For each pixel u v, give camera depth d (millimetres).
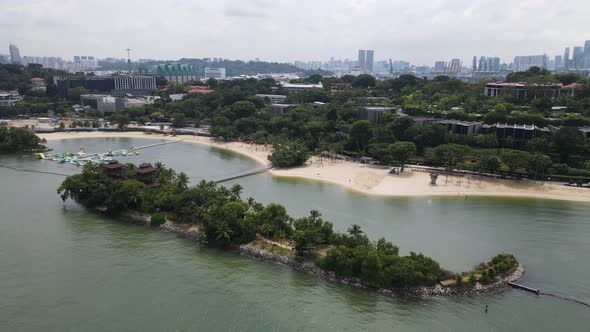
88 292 121625
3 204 192250
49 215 179000
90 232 162125
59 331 105500
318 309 115375
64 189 190375
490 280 125938
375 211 187750
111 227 167125
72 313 112312
